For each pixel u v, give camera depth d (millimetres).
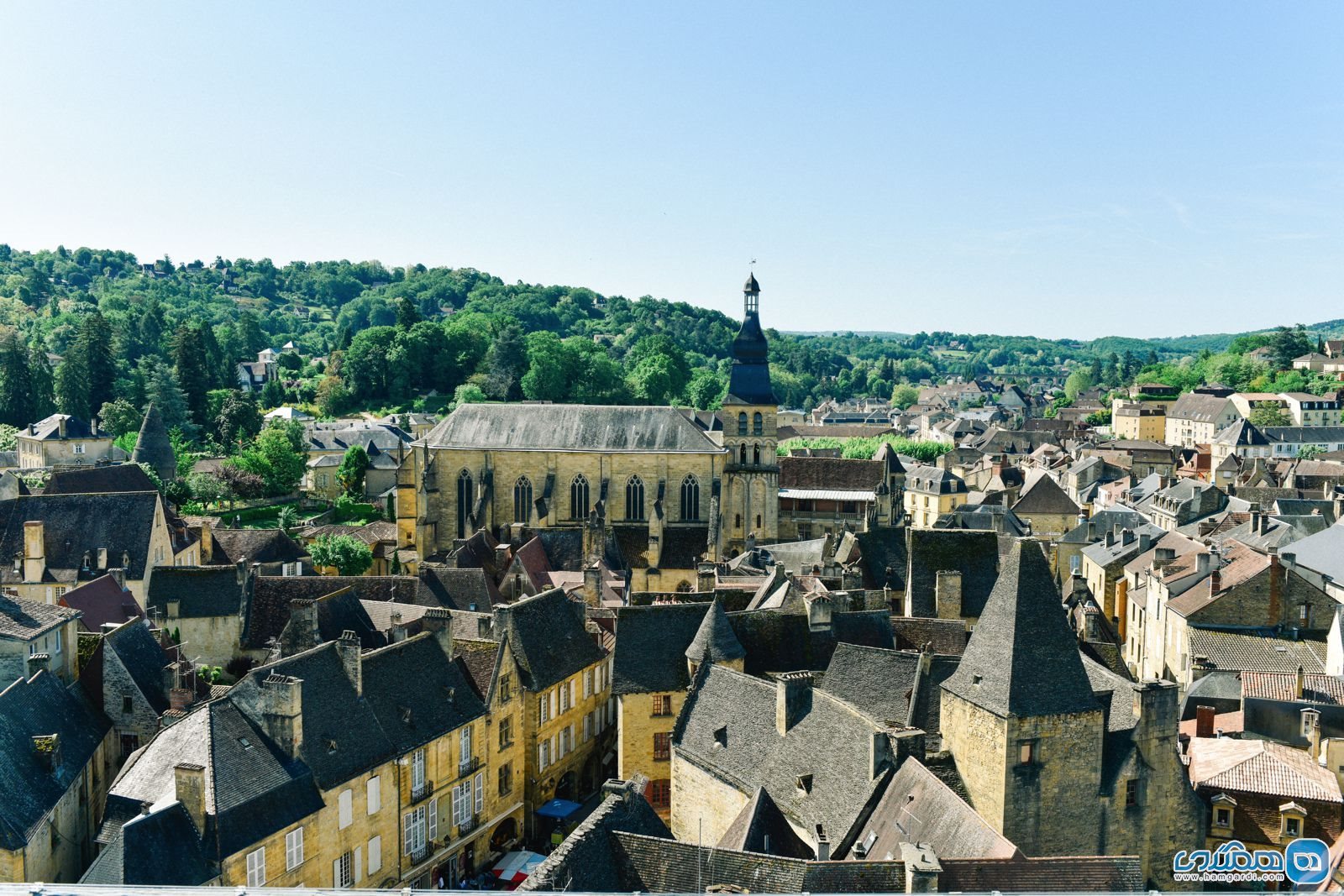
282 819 61312
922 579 101312
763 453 160125
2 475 155625
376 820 69812
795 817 65062
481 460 162125
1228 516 155875
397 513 160125
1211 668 92625
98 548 114438
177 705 75125
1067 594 115688
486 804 81000
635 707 85375
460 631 95375
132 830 54750
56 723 68625
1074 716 60469
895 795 60344
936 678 72312
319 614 92188
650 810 61969
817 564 118688
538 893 48531
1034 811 60531
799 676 72000
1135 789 62594
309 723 67000
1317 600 102875
